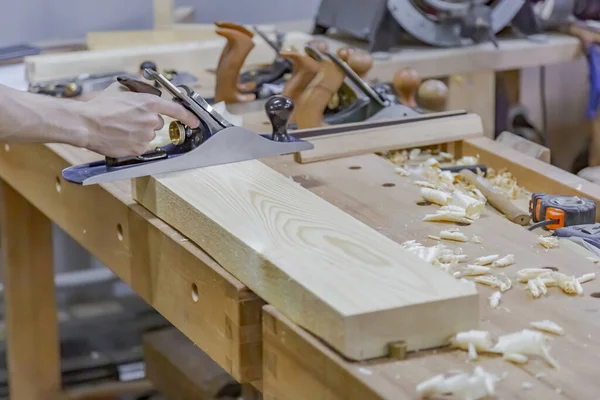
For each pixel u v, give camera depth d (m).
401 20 1.95
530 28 2.13
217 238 0.94
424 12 2.07
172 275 1.04
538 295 0.89
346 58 1.60
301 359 0.81
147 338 1.96
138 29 2.38
